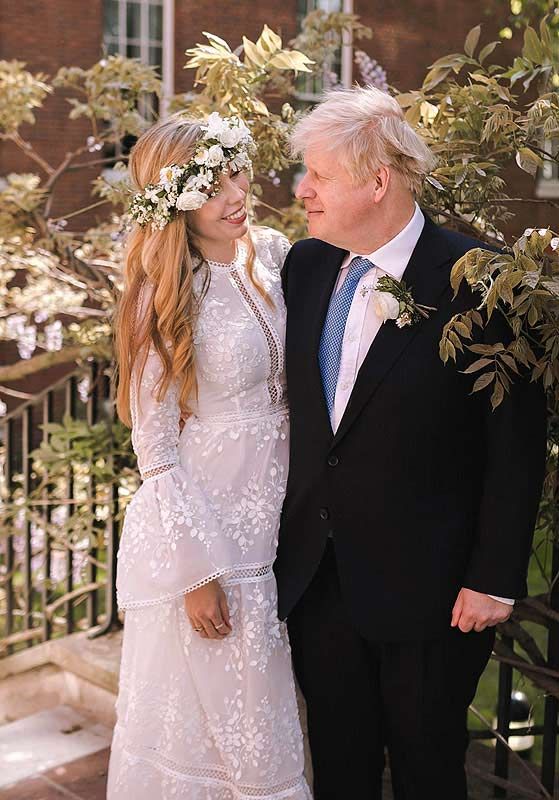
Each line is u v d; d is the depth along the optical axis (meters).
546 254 1.93
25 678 3.69
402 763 2.23
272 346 2.26
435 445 2.05
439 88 2.77
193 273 2.23
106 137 4.14
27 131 8.22
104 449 3.60
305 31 3.87
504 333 1.99
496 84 2.32
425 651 2.13
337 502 2.14
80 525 3.75
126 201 3.46
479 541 2.05
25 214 3.79
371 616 2.11
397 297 2.04
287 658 2.29
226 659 2.24
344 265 2.22
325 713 2.31
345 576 2.14
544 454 2.05
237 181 2.25
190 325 2.16
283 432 2.28
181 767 2.27
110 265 3.95
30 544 4.09
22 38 8.29
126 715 2.33
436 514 2.08
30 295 4.39
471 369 1.90
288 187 4.69
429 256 2.09
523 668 2.51
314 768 2.38
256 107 2.78
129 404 2.25
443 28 7.22
